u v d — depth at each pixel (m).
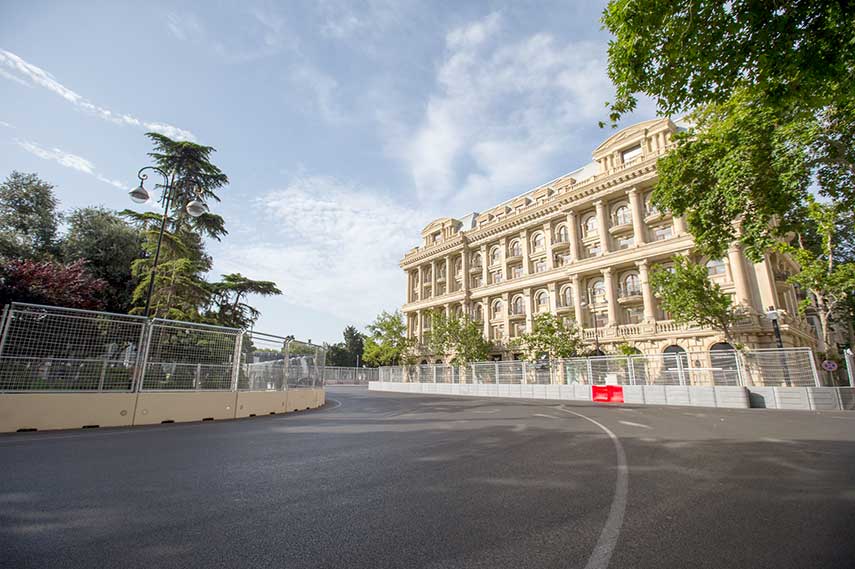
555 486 4.89
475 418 13.28
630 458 6.58
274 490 4.68
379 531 3.44
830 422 12.16
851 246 33.06
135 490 4.59
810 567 2.77
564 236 45.50
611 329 36.84
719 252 11.89
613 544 3.17
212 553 2.98
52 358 9.21
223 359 12.55
